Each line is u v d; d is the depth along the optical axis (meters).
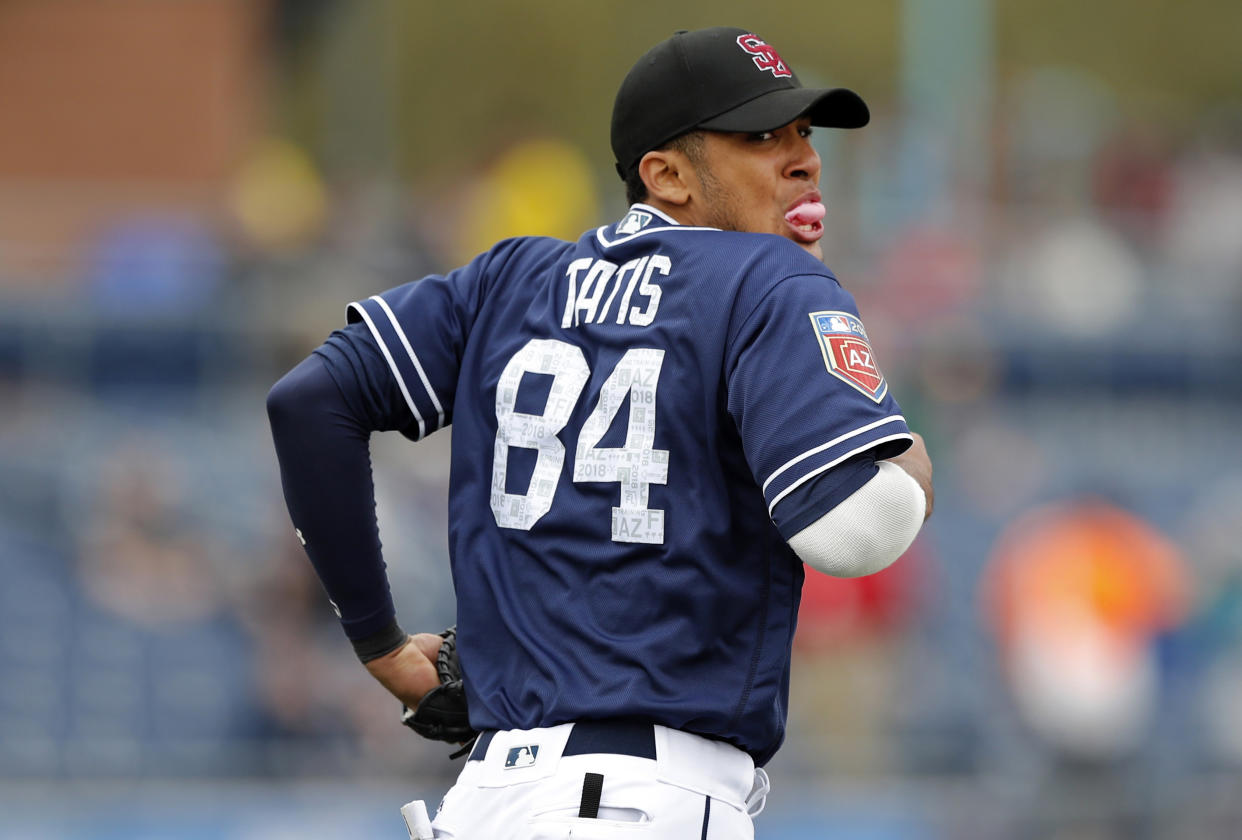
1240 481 35.31
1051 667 27.94
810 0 65.81
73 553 28.94
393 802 25.25
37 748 26.97
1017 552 29.59
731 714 9.16
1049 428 35.66
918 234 38.62
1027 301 37.06
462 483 9.98
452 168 51.31
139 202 35.94
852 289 36.75
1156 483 35.12
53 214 35.31
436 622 28.03
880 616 28.25
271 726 26.67
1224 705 28.58
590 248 10.08
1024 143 42.31
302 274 33.75
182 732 26.89
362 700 26.80
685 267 9.48
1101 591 28.58
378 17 53.19
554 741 9.18
